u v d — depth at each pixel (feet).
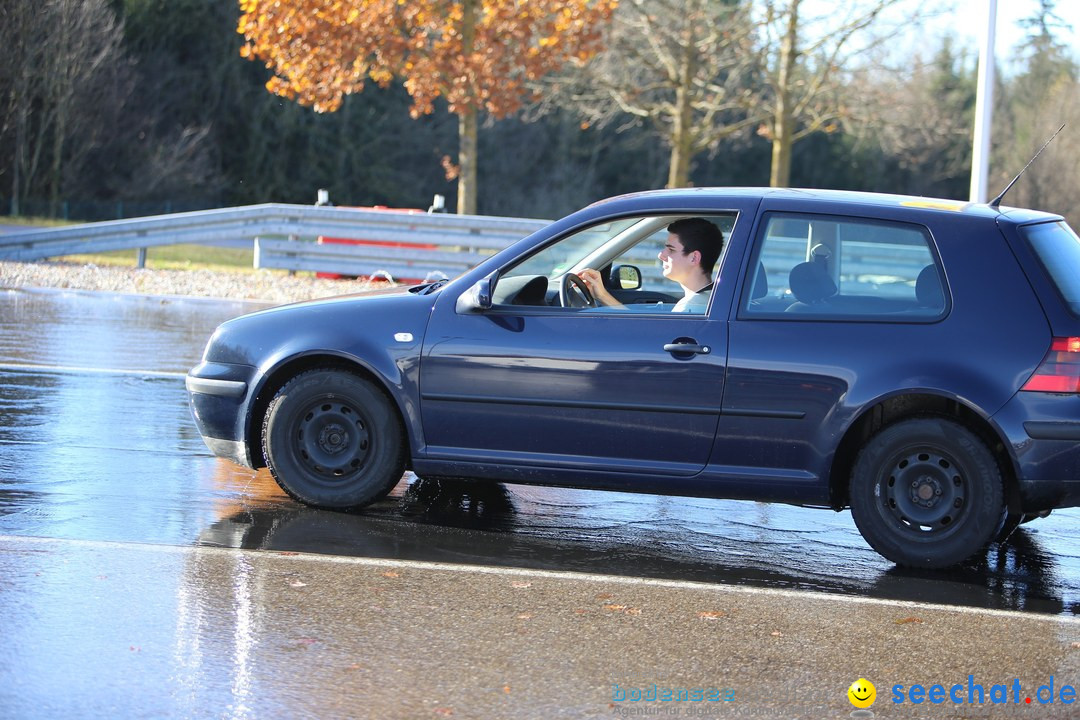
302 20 71.61
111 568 18.93
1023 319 20.59
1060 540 23.84
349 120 222.69
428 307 22.68
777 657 16.34
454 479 25.12
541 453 22.17
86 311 52.42
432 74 75.36
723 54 103.19
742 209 21.95
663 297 24.79
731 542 22.67
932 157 199.00
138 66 199.41
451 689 14.78
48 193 181.98
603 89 107.96
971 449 20.65
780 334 21.21
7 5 170.30
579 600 18.48
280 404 23.00
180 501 23.59
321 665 15.39
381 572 19.45
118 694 14.26
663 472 21.72
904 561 21.04
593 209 22.49
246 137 213.05
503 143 238.89
